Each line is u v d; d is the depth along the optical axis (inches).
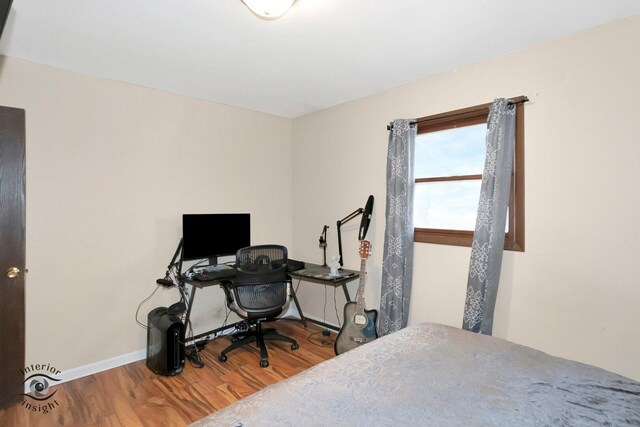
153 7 68.5
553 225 82.8
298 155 153.9
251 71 101.4
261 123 146.2
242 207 139.9
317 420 38.4
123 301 109.1
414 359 54.2
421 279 108.0
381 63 96.1
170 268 118.3
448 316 102.0
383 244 119.1
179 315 109.1
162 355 100.0
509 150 86.7
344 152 132.7
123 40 82.1
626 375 73.2
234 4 67.6
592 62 76.9
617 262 74.2
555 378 48.4
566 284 81.0
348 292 129.0
